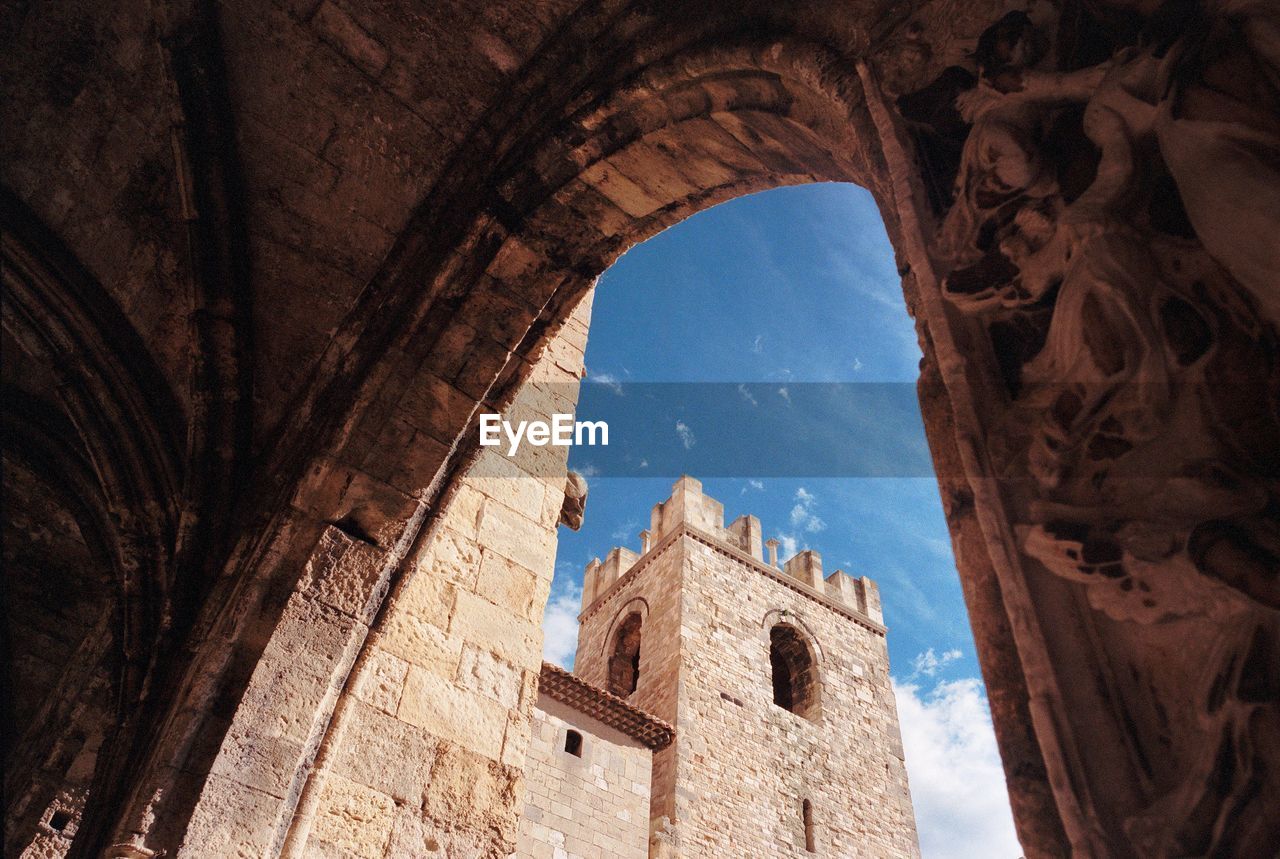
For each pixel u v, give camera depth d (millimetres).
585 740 14867
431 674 5191
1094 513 1691
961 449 1981
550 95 4773
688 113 4219
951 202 2379
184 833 3682
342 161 5195
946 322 2166
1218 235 1608
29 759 6000
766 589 27969
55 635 6832
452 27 4836
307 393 5055
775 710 24484
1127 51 2004
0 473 6285
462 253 4855
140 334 5277
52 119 5242
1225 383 1605
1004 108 2281
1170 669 1531
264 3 4891
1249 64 1690
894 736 27016
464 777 5008
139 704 4398
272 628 4273
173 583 4746
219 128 5062
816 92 3318
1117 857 1433
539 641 5926
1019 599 1736
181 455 5191
